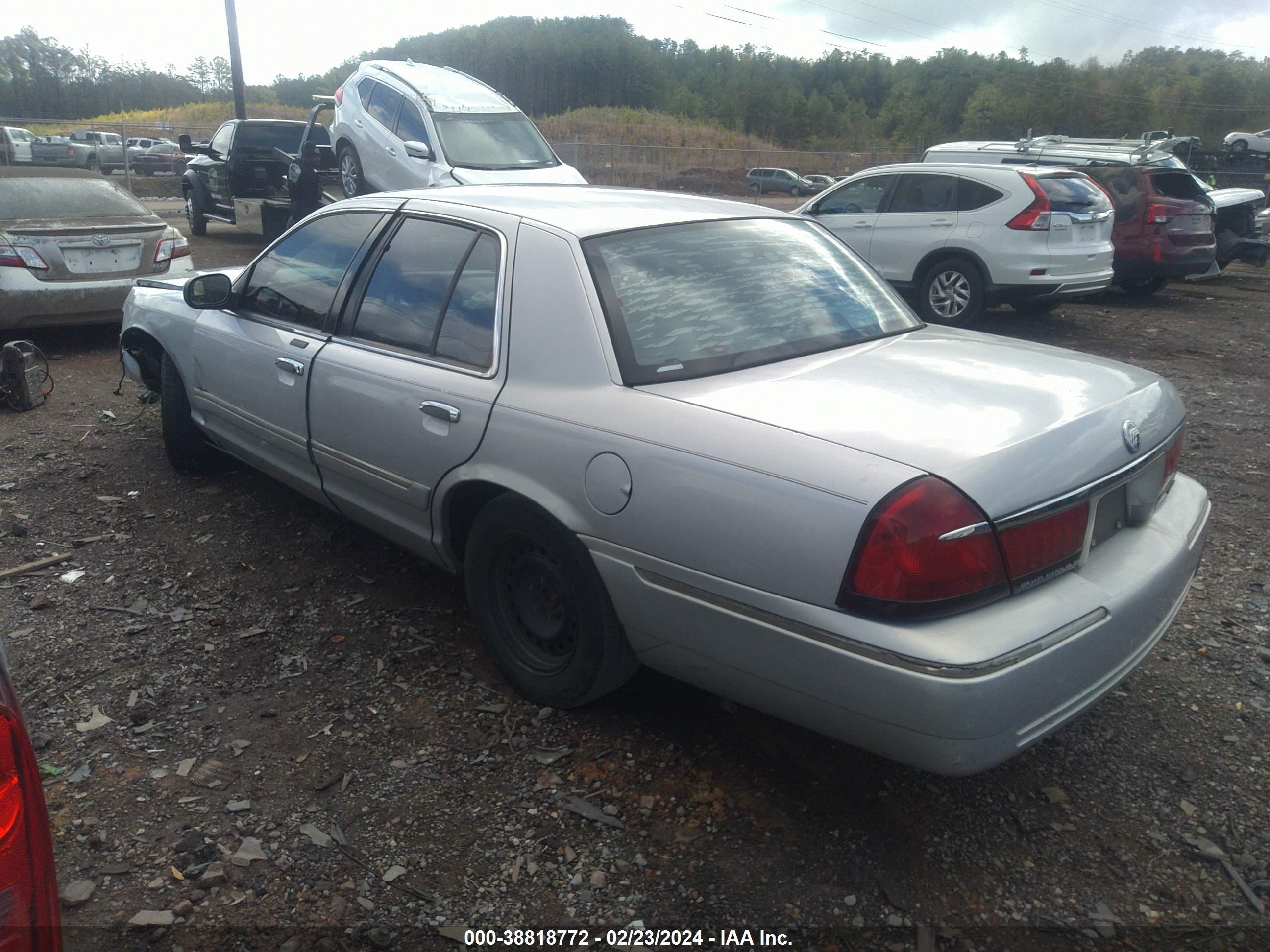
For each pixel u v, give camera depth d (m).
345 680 3.39
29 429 6.17
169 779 2.87
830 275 3.54
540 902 2.43
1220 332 10.36
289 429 4.03
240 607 3.91
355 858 2.57
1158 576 2.65
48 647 3.58
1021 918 2.38
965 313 9.88
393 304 3.62
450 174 10.91
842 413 2.53
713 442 2.52
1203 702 3.28
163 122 50.84
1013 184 9.48
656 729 3.11
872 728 2.29
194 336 4.70
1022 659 2.21
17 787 1.57
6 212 8.14
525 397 2.98
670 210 3.56
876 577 2.21
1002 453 2.32
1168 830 2.68
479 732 3.10
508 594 3.23
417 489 3.38
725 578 2.46
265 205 14.06
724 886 2.47
